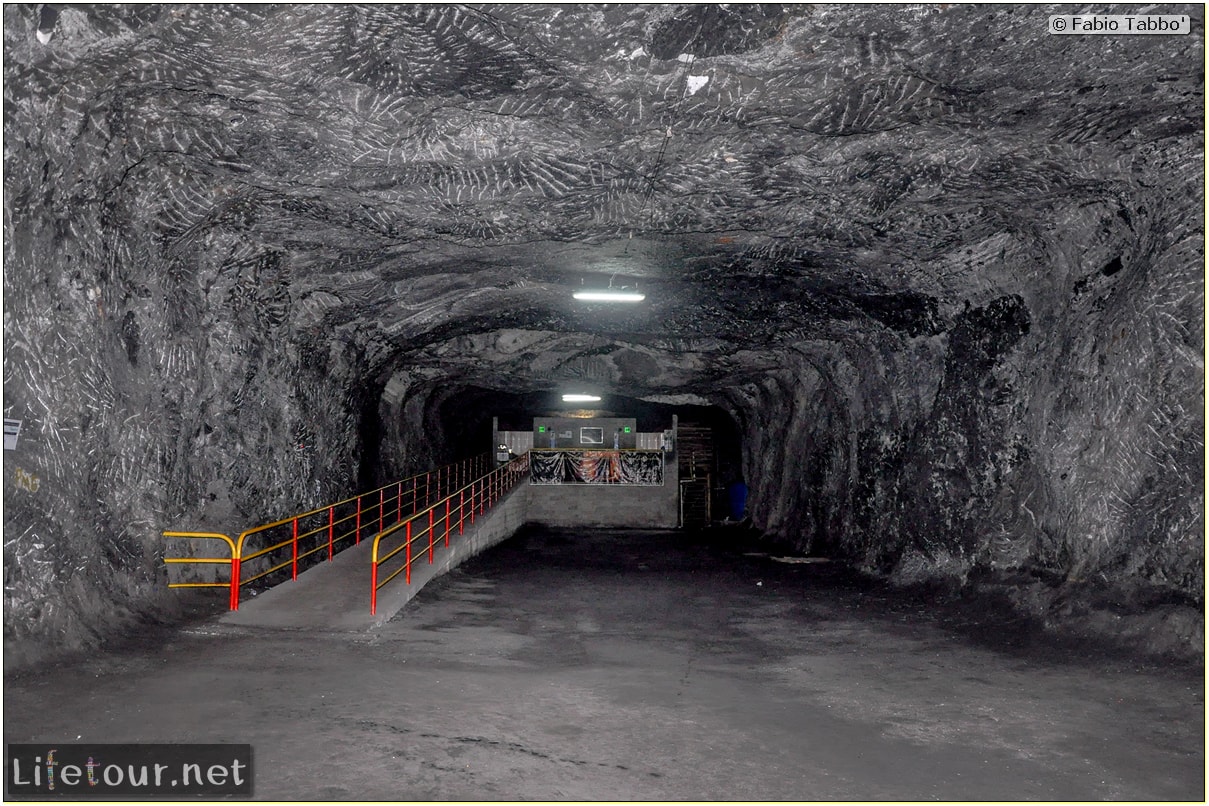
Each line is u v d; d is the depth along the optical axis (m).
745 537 31.67
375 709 7.60
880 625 13.17
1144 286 10.93
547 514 37.31
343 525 19.69
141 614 10.69
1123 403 11.30
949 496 16.14
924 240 13.27
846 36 7.58
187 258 12.45
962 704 8.38
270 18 7.30
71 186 9.30
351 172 10.55
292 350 16.67
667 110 8.97
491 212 12.07
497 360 26.12
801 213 12.18
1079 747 7.02
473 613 13.65
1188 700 8.30
